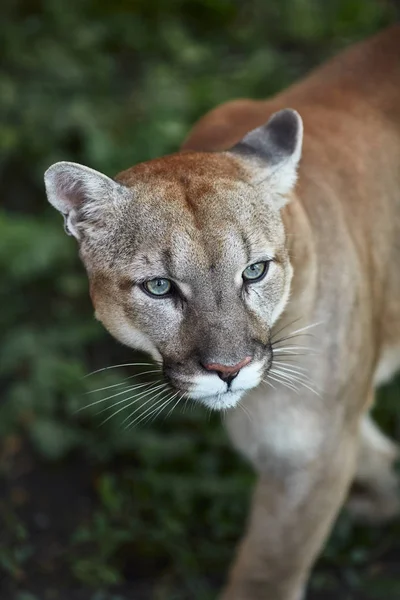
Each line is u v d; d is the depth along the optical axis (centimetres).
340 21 1052
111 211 511
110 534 688
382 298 618
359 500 711
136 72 1034
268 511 589
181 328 500
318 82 661
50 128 944
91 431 768
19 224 836
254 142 543
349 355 562
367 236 599
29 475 761
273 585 600
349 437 583
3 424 762
